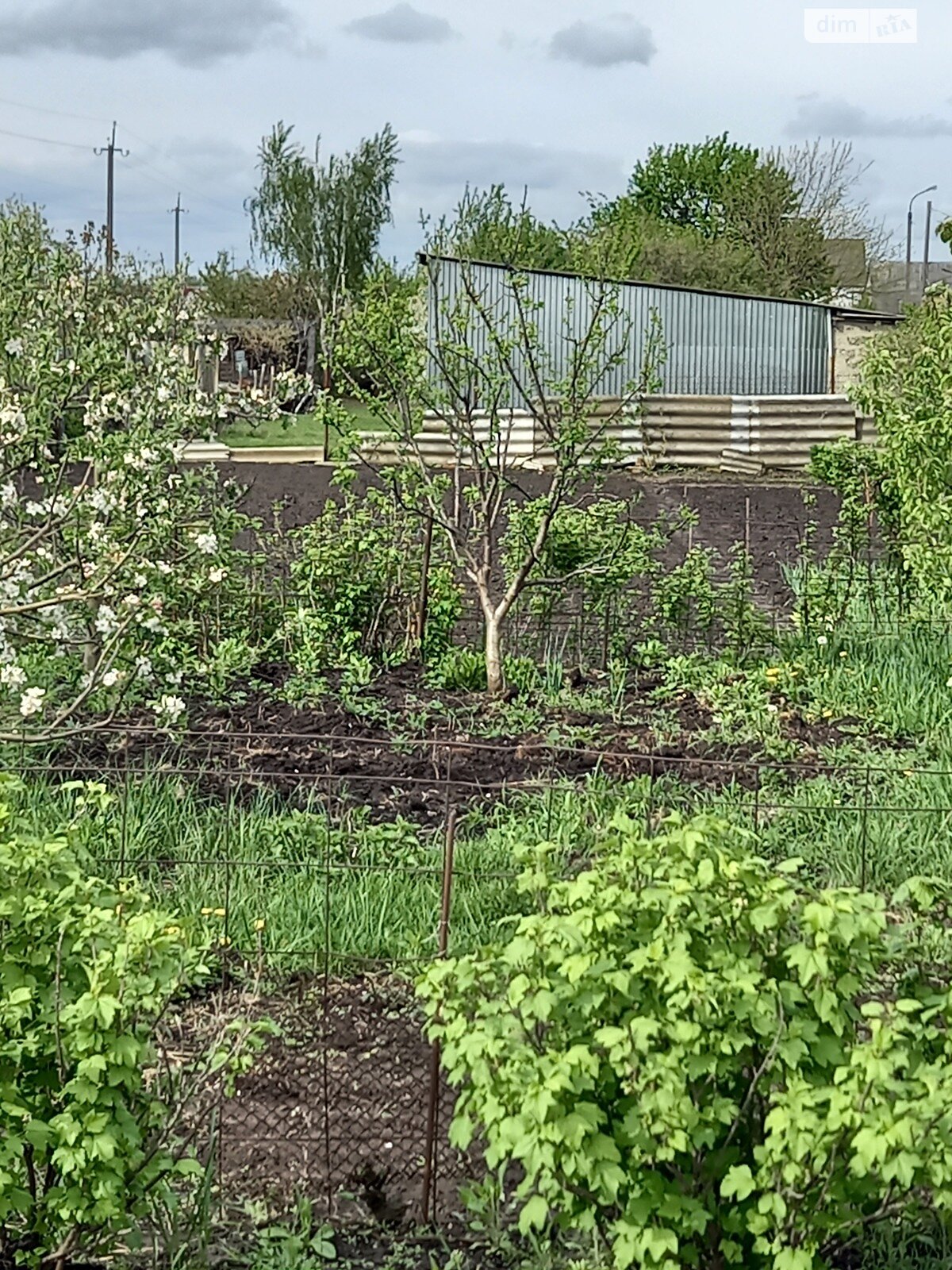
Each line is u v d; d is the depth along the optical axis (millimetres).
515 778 8039
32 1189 3559
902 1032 3318
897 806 7551
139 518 7117
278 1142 4598
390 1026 5344
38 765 7406
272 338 36219
